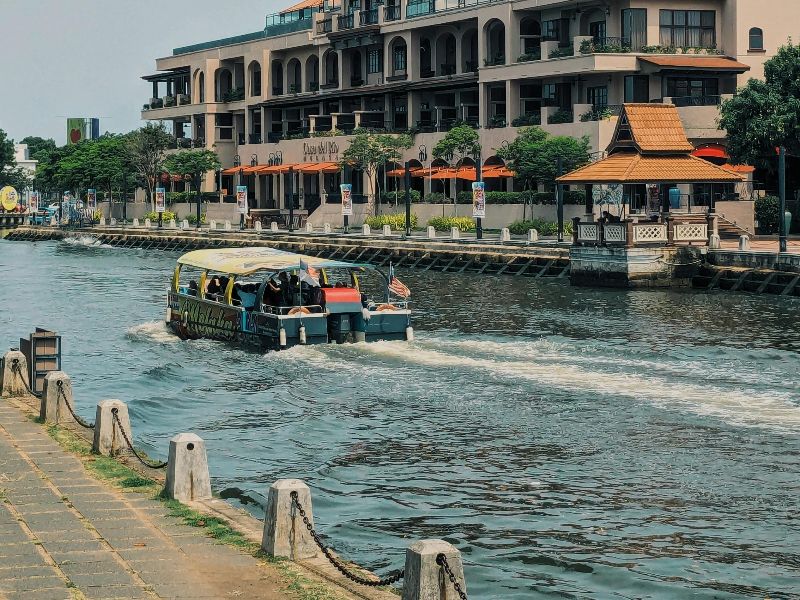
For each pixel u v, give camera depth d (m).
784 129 81.94
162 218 141.25
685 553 22.47
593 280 69.81
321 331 43.97
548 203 95.06
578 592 20.77
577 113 97.19
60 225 157.00
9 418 30.86
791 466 27.66
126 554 19.36
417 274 83.62
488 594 20.69
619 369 39.38
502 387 36.91
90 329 55.44
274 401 36.75
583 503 25.50
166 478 23.09
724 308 57.28
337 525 24.30
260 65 144.75
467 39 116.81
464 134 104.06
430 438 31.38
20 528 20.78
